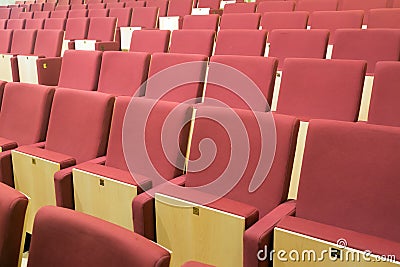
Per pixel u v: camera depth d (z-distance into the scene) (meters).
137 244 0.47
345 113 1.25
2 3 5.72
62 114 1.30
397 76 1.18
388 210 0.77
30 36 2.74
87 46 2.69
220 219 0.82
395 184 0.77
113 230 0.50
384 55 1.57
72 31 2.95
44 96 1.37
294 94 1.34
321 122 0.87
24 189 1.23
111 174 1.01
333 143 0.84
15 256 0.57
